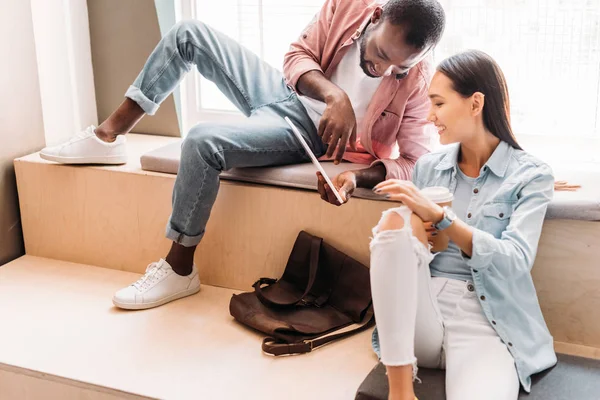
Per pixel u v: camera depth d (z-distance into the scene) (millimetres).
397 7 2268
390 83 2395
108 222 2756
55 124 3047
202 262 2654
